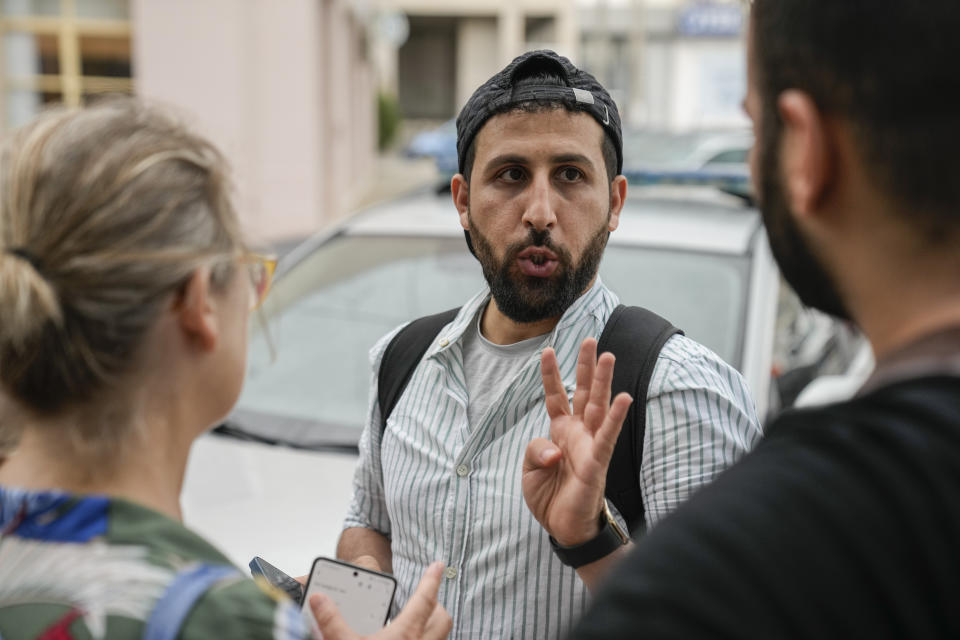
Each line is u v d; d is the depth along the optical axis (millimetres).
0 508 831
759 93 771
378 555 1584
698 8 26406
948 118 637
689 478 1274
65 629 758
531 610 1309
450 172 7105
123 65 9352
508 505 1340
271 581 1281
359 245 3189
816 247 736
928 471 606
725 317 2645
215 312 895
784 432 687
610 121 1436
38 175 815
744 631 587
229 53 8992
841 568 596
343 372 2762
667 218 3150
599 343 1400
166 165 843
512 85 1405
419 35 38094
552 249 1380
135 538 799
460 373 1485
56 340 800
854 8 663
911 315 687
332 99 11773
